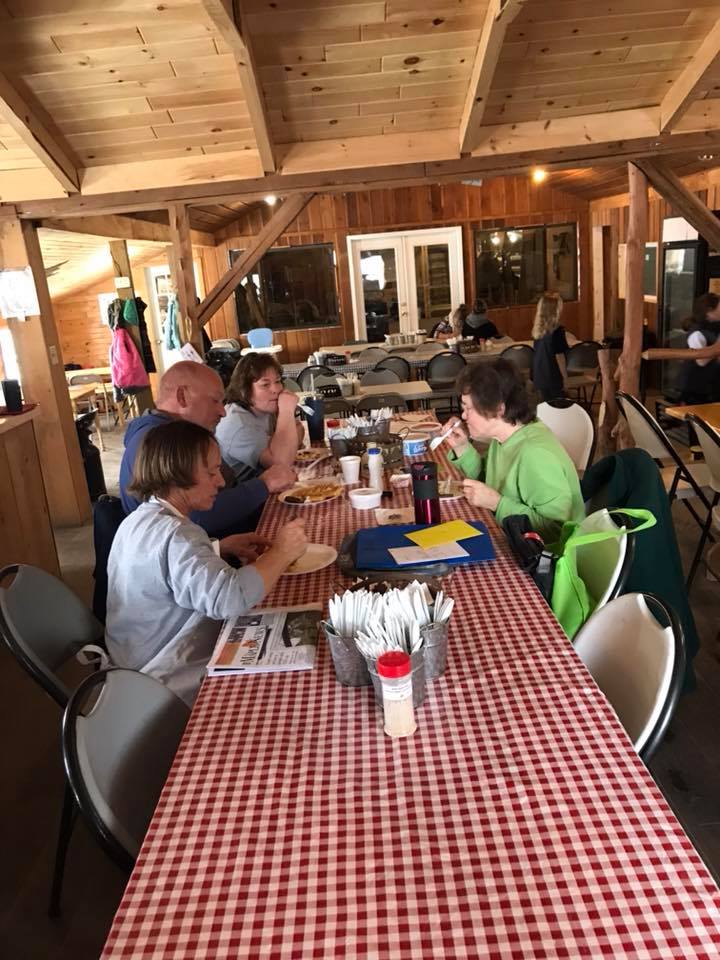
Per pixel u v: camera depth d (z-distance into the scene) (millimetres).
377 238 9492
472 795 1034
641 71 4363
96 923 1801
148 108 4152
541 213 9570
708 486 3410
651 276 7746
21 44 3557
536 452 2107
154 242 6891
